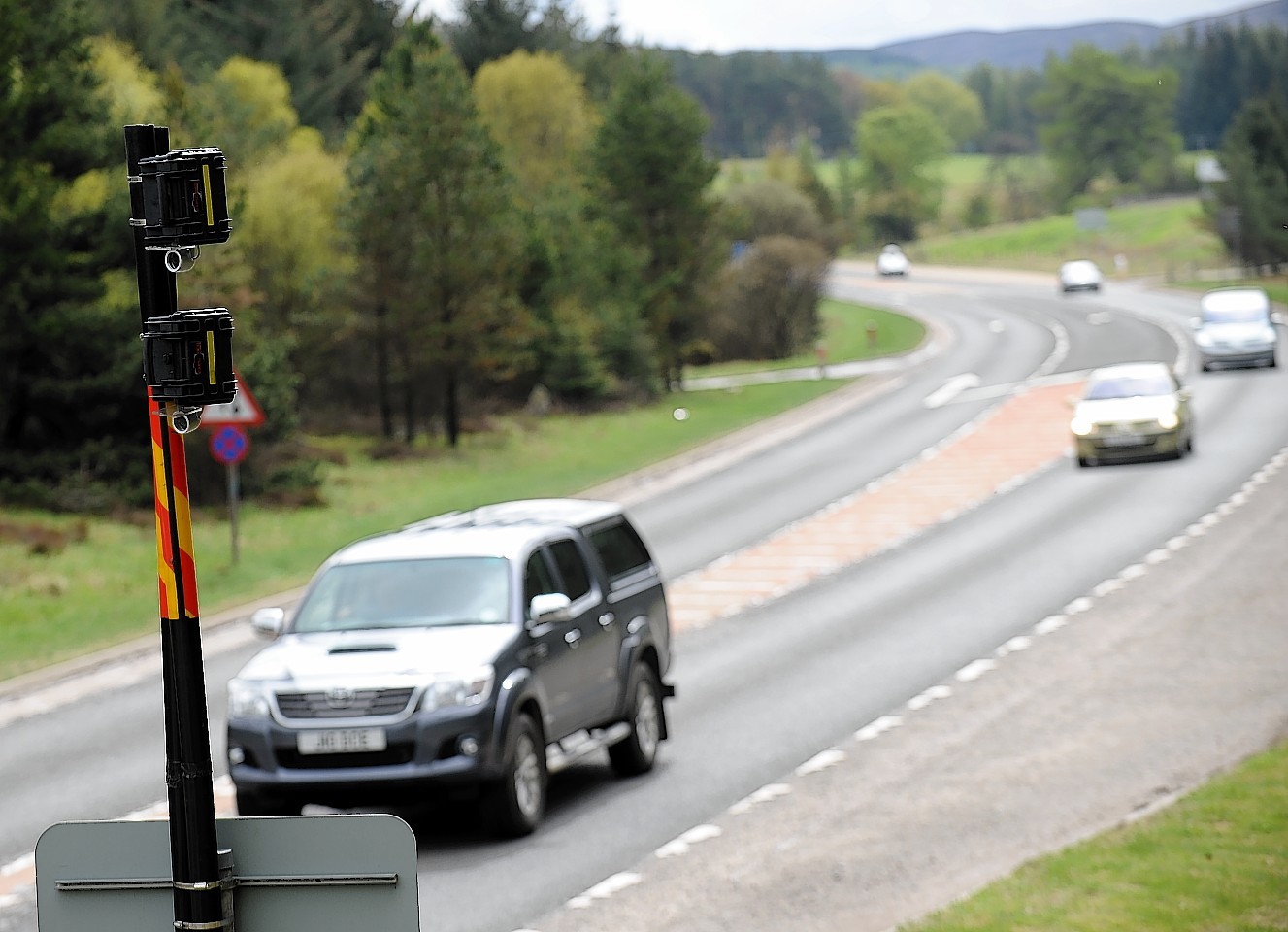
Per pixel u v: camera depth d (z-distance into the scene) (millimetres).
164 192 10266
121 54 127438
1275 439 82938
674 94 148625
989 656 41156
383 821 9695
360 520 80375
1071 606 47219
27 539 69875
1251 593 46250
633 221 146625
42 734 38906
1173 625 42812
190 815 9844
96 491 79125
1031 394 119312
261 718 26766
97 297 81125
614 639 31656
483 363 107688
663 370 148625
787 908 21922
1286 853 21453
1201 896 19781
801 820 26984
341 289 106938
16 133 79688
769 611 51688
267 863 9750
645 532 72188
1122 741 31000
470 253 105938
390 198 105250
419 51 127312
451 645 27594
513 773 27031
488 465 101688
